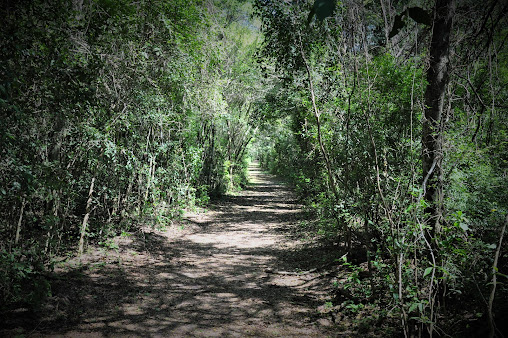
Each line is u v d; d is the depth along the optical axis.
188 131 10.78
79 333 3.97
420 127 5.16
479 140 4.68
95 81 4.73
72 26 4.57
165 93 8.30
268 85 13.73
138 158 8.47
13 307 4.24
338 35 6.05
